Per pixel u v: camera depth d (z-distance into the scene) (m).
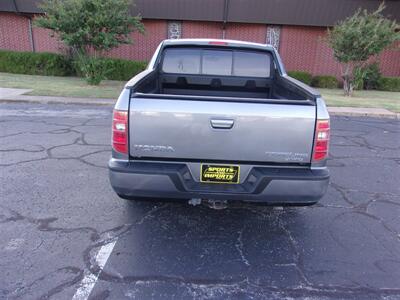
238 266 2.85
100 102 10.46
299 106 2.79
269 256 3.01
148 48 18.42
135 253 2.96
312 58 18.23
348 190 4.57
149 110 2.76
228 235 3.33
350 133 8.12
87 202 3.86
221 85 4.90
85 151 5.68
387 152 6.53
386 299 2.53
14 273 2.63
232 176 2.88
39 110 9.23
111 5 12.70
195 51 4.74
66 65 17.59
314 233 3.43
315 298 2.51
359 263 2.96
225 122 2.77
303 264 2.91
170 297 2.46
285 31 17.92
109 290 2.50
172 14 17.28
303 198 2.88
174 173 2.78
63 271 2.68
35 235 3.16
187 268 2.79
